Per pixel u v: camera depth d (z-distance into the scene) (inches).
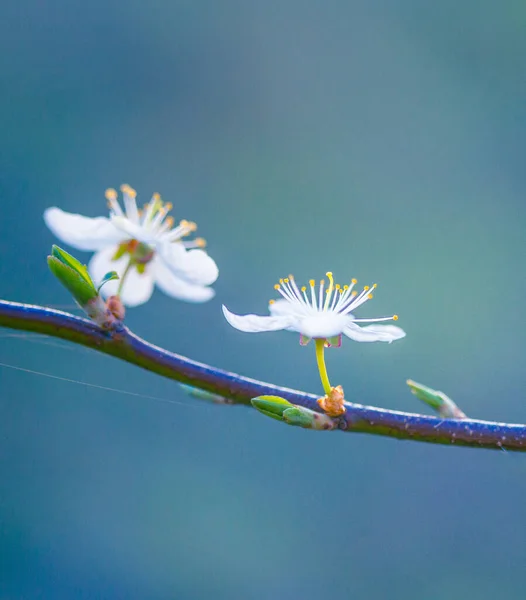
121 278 13.8
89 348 13.4
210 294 13.8
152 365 13.4
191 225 13.9
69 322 13.4
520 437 13.4
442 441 13.4
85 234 13.6
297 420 13.3
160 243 13.7
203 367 13.4
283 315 13.5
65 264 13.3
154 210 13.9
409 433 13.4
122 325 13.4
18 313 13.3
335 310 13.7
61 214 13.6
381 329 13.5
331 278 13.7
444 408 13.6
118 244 13.8
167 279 13.8
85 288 13.3
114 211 13.9
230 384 13.4
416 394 13.7
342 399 13.4
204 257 13.7
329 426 13.4
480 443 13.4
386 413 13.4
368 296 13.7
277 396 13.4
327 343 13.4
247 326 13.3
